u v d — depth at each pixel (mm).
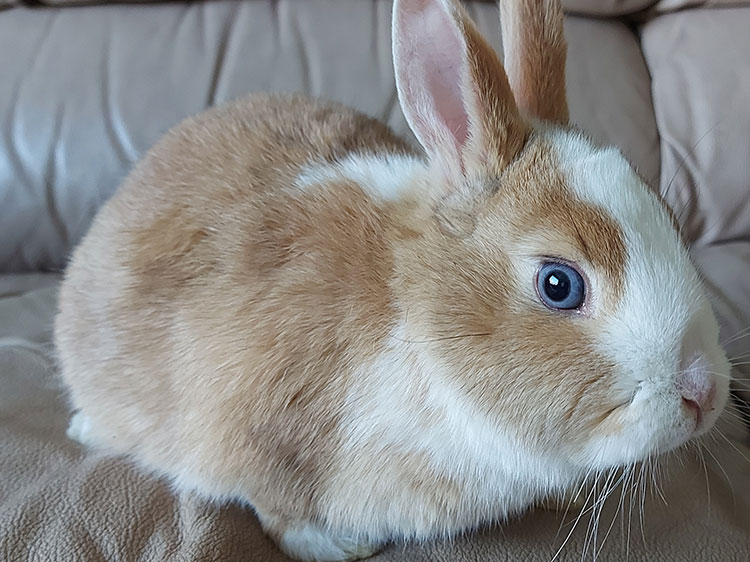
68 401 310
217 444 240
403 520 238
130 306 251
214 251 242
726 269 403
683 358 189
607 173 201
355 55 456
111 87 443
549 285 192
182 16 471
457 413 208
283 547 249
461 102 213
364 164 256
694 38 473
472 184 212
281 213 241
